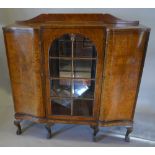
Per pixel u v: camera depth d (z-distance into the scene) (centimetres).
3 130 189
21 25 151
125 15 193
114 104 161
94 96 160
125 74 151
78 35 145
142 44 142
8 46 151
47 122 172
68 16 160
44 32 142
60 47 154
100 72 151
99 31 139
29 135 184
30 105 169
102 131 190
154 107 217
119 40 139
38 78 156
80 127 197
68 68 160
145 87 213
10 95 235
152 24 191
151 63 203
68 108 173
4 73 228
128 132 172
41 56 149
